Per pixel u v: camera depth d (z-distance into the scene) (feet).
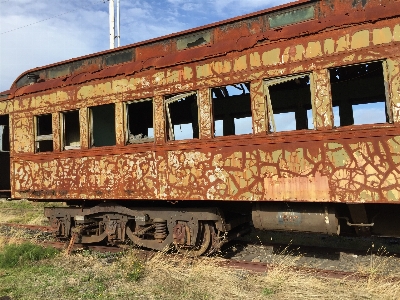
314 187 16.05
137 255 20.44
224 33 20.06
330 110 15.93
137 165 20.84
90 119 23.15
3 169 33.22
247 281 16.31
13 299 15.20
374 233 17.52
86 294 15.52
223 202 20.93
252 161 17.53
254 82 17.70
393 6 14.97
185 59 19.62
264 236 26.40
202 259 19.58
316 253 21.25
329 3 17.28
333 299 14.11
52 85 24.68
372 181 14.90
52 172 24.30
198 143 19.01
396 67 14.67
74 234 23.72
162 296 15.21
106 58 24.21
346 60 15.64
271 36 17.38
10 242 25.23
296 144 16.58
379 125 14.92
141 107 27.55
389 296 14.15
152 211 21.50
